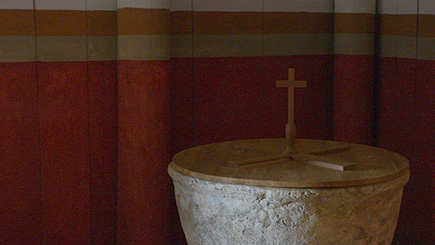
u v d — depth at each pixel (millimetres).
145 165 3545
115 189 3762
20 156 3469
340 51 4125
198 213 2684
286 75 4152
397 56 3887
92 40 3586
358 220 2510
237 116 4059
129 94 3520
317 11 4180
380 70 4082
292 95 3029
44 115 3508
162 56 3529
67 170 3607
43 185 3549
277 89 4148
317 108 4285
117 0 3539
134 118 3523
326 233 2480
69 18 3514
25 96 3445
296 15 4121
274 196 2422
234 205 2525
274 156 2840
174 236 3971
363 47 4031
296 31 4137
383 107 4070
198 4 3861
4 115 3402
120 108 3594
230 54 3979
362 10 3990
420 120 3709
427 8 3590
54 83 3514
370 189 2471
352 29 4020
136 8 3445
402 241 3916
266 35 4059
